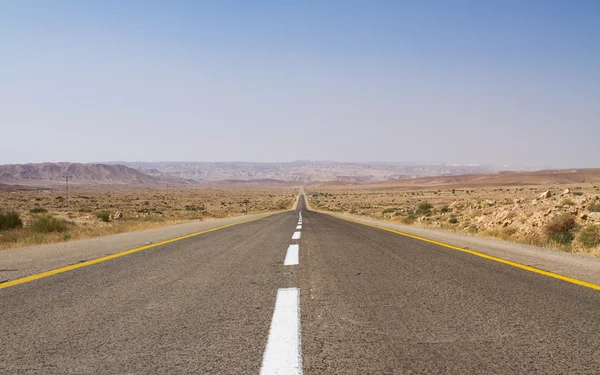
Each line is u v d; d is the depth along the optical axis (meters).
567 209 17.11
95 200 112.31
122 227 18.55
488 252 9.12
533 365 2.77
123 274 6.38
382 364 2.77
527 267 6.96
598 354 2.98
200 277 6.08
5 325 3.73
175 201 119.12
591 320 3.85
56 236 14.65
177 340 3.27
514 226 18.17
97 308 4.31
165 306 4.38
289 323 3.71
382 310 4.18
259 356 2.91
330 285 5.45
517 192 112.44
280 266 7.06
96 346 3.15
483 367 2.73
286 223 22.48
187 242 11.45
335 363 2.78
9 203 85.69
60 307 4.37
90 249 9.92
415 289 5.20
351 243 11.00
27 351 3.05
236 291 5.09
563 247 12.67
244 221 25.61
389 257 8.20
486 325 3.67
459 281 5.73
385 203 96.81
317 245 10.49
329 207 89.75
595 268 7.00
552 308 4.27
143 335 3.40
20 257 8.59
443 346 3.13
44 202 94.12
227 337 3.34
